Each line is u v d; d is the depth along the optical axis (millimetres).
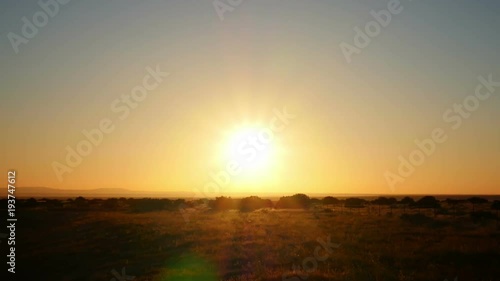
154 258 24141
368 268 18531
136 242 30438
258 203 92625
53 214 54594
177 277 18562
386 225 39250
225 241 29719
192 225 42312
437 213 59062
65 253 26328
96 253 26250
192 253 25125
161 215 60188
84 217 52531
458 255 21188
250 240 29844
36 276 20297
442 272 17406
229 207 90250
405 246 24516
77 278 19609
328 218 50000
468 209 70000
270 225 41438
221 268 20438
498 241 25531
